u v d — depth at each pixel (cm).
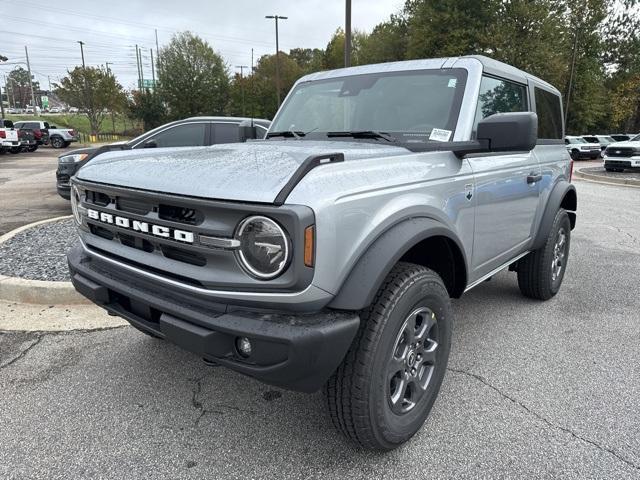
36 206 1016
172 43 5066
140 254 241
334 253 200
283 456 249
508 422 279
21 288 449
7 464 242
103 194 262
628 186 1605
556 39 3180
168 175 229
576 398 305
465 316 440
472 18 3172
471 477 236
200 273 212
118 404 294
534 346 379
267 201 192
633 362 353
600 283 541
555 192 443
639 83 4269
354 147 280
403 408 252
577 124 4144
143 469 239
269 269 195
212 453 251
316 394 308
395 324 226
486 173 318
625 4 4431
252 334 197
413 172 251
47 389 310
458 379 327
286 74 5909
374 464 244
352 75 370
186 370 335
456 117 305
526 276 459
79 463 243
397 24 4522
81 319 416
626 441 262
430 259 286
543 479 234
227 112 5362
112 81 5278
